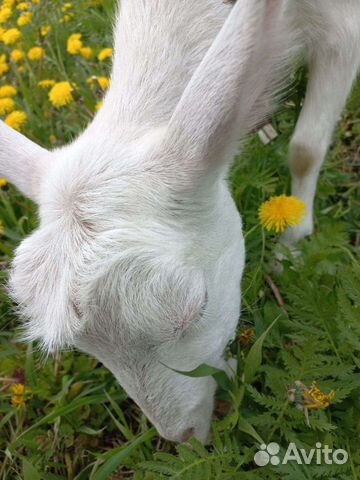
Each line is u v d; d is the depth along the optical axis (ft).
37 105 2.73
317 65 1.83
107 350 1.29
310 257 1.80
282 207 1.67
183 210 1.28
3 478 1.76
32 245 1.28
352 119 2.55
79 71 2.93
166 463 1.43
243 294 1.77
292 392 1.43
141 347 1.29
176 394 1.42
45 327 1.23
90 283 1.18
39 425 1.78
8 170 1.44
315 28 1.75
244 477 1.39
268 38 1.11
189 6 1.55
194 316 1.26
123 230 1.21
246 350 1.69
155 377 1.37
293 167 1.98
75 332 1.21
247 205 2.15
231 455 1.43
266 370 1.51
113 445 1.82
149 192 1.26
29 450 1.79
